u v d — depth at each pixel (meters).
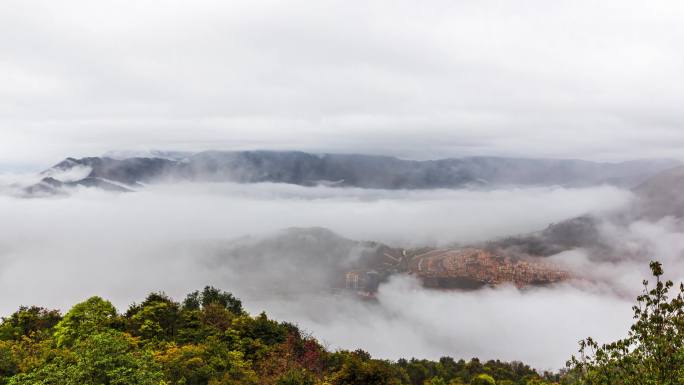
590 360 16.72
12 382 26.83
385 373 40.78
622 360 15.64
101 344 27.05
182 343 50.91
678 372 14.61
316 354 53.41
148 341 47.28
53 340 44.97
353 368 40.66
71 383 24.72
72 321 46.66
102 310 50.97
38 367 31.97
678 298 15.34
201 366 38.84
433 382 84.00
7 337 48.22
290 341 55.12
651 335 15.43
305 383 41.12
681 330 15.00
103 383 25.55
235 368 40.78
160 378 29.28
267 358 49.12
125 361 26.69
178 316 57.72
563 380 18.67
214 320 60.25
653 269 15.73
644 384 14.88
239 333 55.41
